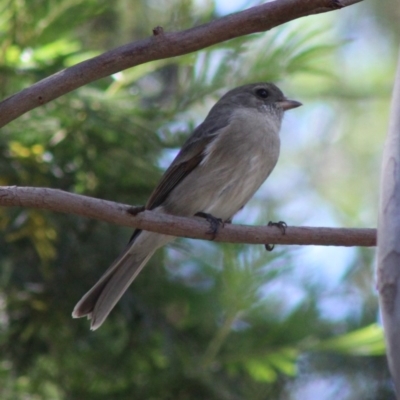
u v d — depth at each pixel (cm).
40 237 1184
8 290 1202
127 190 1230
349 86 1872
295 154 1881
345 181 1848
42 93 750
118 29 1438
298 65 1254
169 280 1248
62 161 1212
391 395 1318
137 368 1245
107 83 1230
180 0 1234
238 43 1217
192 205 1102
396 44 1873
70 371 1248
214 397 1208
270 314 1271
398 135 600
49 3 1191
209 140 1110
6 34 1185
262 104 1199
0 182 1190
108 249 1213
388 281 570
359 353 1197
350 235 881
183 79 1238
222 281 1213
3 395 1241
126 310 1192
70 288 1203
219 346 1171
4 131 1188
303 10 733
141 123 1202
